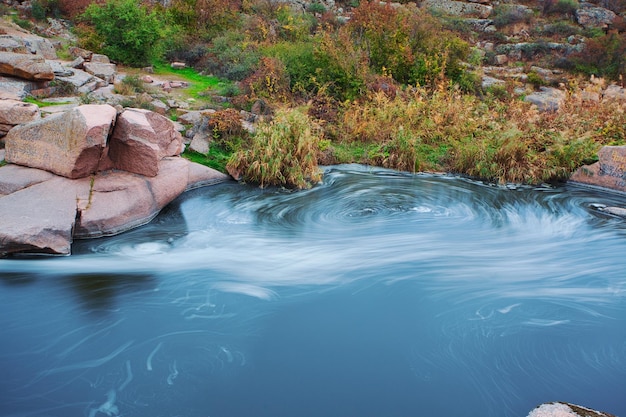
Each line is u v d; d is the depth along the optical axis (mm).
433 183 12133
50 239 7281
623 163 11836
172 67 19172
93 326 5793
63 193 7984
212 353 5379
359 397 4777
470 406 4691
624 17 30625
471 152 12898
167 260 7609
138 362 5199
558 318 6238
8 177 8039
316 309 6324
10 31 16578
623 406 4738
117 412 4512
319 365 5234
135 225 8625
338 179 12047
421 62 18828
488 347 5613
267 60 16047
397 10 22391
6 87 11680
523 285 7141
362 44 19062
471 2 33656
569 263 7992
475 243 8727
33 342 5461
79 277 6898
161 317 6031
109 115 8508
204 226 9039
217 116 12281
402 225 9445
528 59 27109
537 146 13414
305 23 24250
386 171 12867
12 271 6898
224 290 6738
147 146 8852
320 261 7762
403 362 5316
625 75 23828
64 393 4730
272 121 12094
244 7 25906
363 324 6016
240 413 4539
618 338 5824
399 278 7227
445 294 6785
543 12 32594
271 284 6973
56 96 12852
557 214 10406
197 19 22453
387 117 14516
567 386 5000
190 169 10789
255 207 10055
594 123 14297
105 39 18281
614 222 10031
